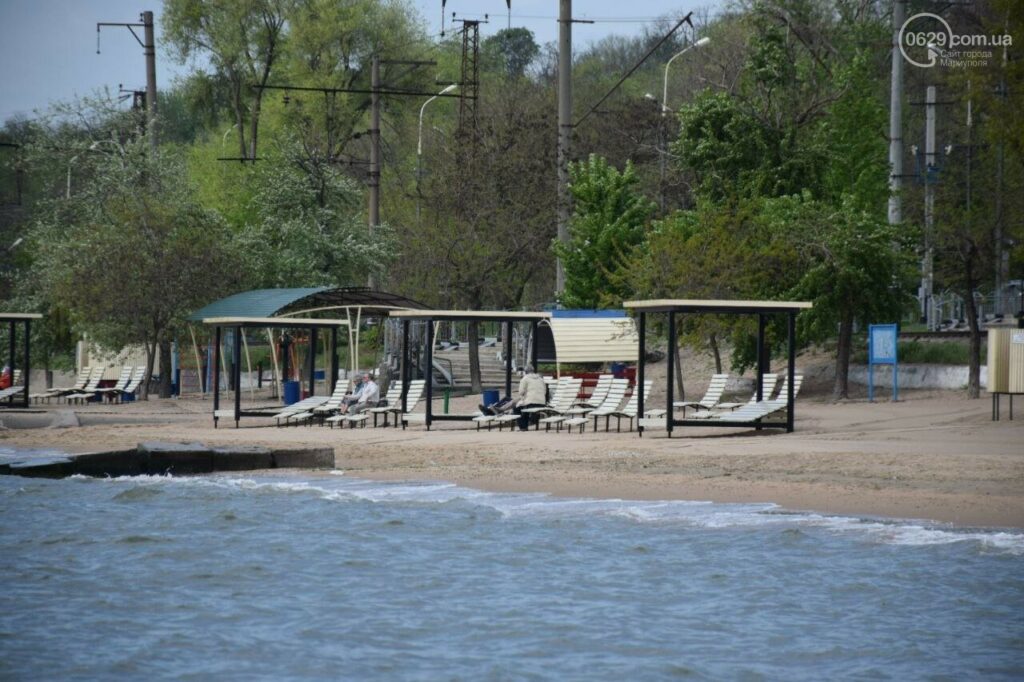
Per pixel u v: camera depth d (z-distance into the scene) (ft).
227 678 130.00
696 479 239.50
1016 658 131.64
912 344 437.58
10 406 500.33
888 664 130.62
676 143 537.24
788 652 135.13
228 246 579.07
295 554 187.21
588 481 243.40
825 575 165.37
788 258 411.75
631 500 221.46
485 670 131.44
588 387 476.95
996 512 199.62
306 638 143.74
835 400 404.36
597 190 526.57
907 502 209.05
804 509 207.31
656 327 439.63
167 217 568.82
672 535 192.13
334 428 379.35
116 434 356.18
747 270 415.64
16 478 273.33
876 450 265.34
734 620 147.02
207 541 198.08
